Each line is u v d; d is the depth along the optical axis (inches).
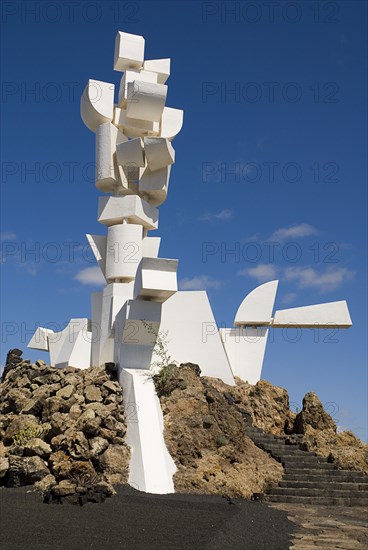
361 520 545.3
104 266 869.2
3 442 663.1
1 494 532.7
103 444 620.1
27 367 796.0
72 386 707.4
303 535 470.3
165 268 703.1
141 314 717.3
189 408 692.7
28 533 394.3
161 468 610.5
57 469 568.7
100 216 854.5
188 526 427.2
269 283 989.8
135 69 903.7
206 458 656.4
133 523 432.5
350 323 962.1
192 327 907.4
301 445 781.9
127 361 733.3
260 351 973.8
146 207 854.5
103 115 854.5
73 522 428.8
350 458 727.1
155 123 880.3
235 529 439.2
